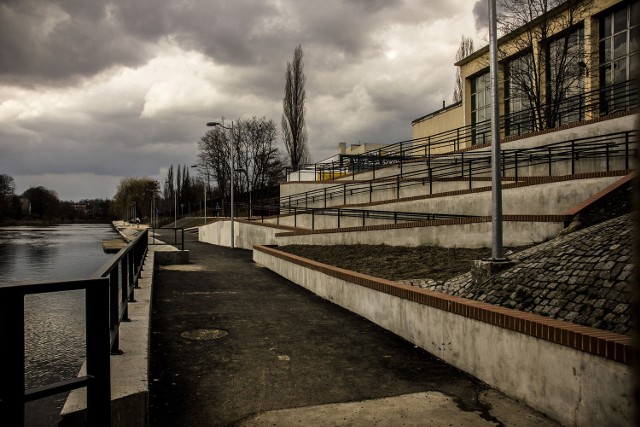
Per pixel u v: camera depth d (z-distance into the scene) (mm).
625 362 3434
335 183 26344
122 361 4328
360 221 18641
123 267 5816
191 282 12562
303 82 44344
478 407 4480
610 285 4805
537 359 4359
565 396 4023
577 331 3904
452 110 29094
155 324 7734
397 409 4434
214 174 72062
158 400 4602
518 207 12422
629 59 17219
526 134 16500
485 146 18484
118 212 145000
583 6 18469
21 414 2221
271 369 5586
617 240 5691
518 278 6172
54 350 9812
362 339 6961
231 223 27031
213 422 4145
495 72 7309
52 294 16016
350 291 8992
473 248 11000
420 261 10500
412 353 6285
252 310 8992
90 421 2676
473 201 13773
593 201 9578
